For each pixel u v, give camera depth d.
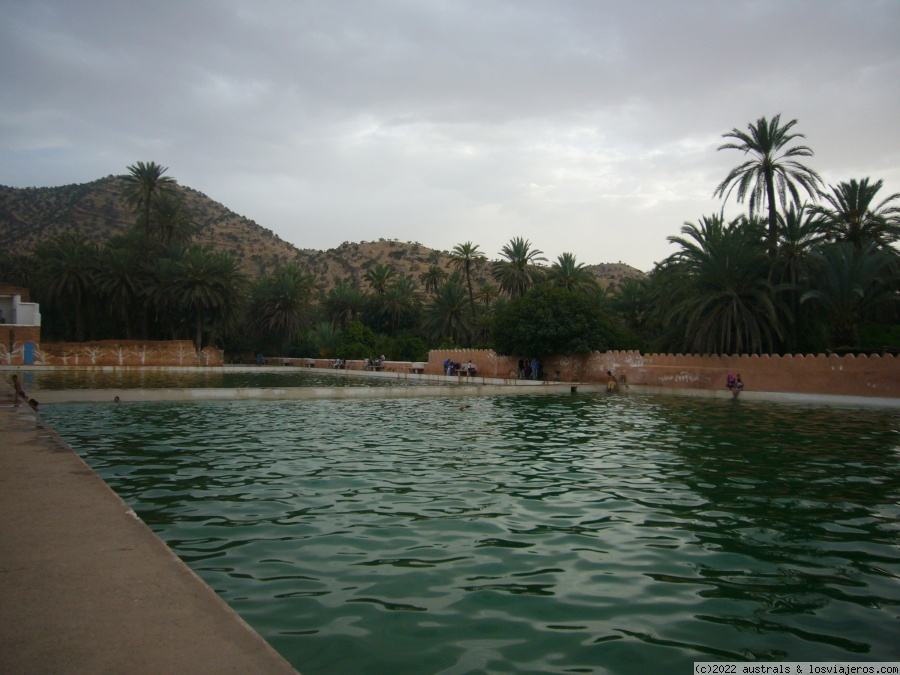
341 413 21.45
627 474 10.58
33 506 6.46
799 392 30.66
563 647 4.31
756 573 5.84
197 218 161.00
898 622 4.82
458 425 18.00
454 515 7.78
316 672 3.89
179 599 4.02
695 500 8.70
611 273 141.38
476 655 4.16
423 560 6.07
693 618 4.84
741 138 36.75
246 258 146.38
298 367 65.06
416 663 4.04
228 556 6.10
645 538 6.89
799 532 7.18
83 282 59.91
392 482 9.77
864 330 37.03
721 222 35.84
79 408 21.75
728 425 18.27
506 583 5.51
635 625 4.70
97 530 5.60
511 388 32.84
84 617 3.71
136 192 66.94
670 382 36.47
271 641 4.32
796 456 12.55
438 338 65.75
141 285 61.84
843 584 5.59
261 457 12.09
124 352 59.97
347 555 6.18
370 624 4.61
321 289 118.81
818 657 4.25
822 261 32.69
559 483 9.79
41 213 137.38
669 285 38.12
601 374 40.88
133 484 9.44
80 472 8.27
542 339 42.31
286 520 7.45
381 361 57.00
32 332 56.00
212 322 67.56
